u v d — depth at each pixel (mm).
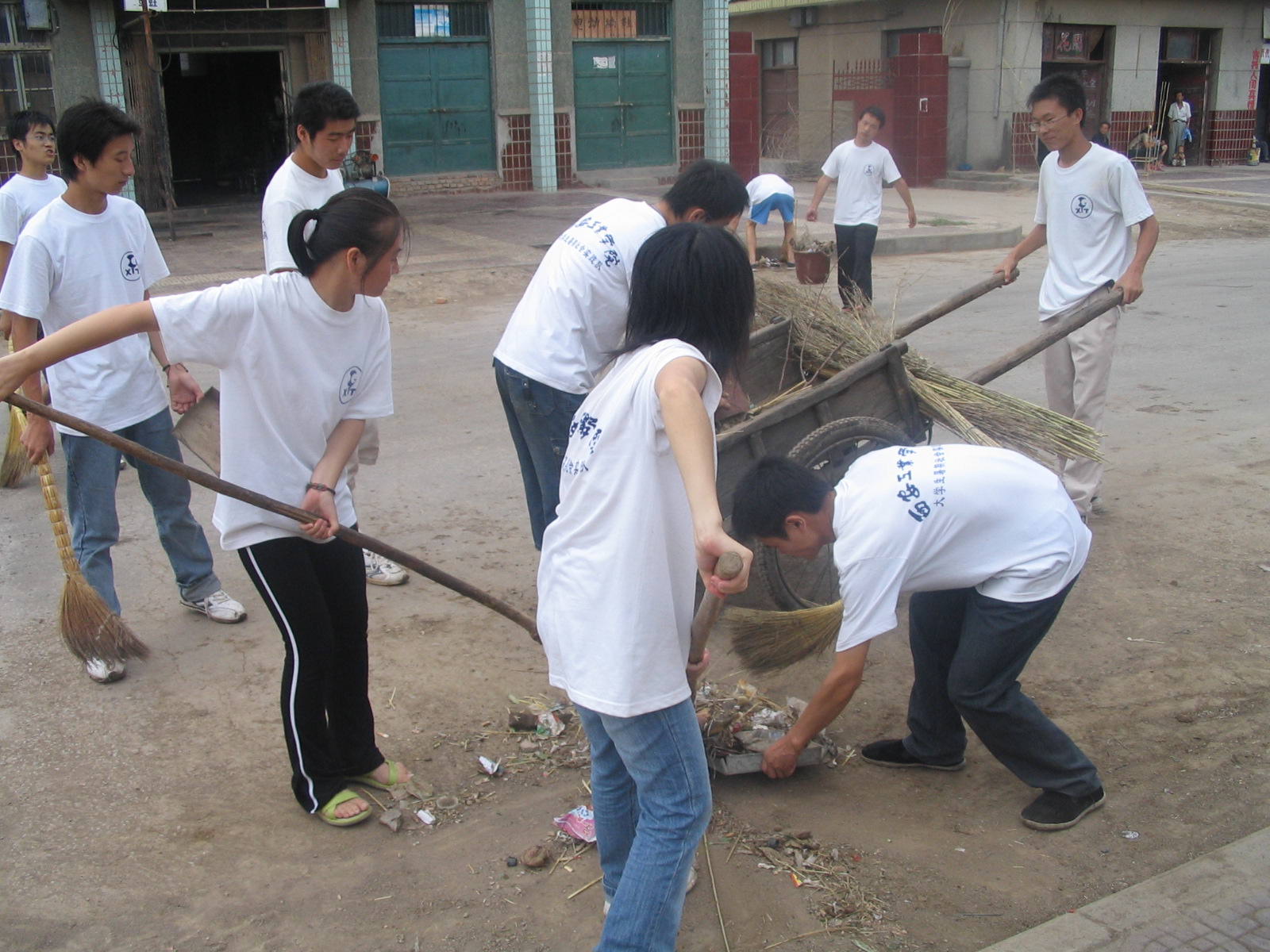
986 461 3242
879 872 3154
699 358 2367
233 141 20484
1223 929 2854
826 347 4828
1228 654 4336
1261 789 3525
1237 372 8266
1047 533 3209
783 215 13062
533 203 18016
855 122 24219
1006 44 22828
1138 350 8969
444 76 18641
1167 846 3264
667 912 2432
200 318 2932
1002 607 3209
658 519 2387
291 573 3150
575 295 3930
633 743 2465
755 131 20812
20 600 4773
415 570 3236
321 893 3061
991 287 5645
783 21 26500
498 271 12320
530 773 3619
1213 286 11773
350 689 3391
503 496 6000
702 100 20328
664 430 2365
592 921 2959
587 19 19328
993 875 3145
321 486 3133
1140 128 25219
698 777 2484
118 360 4188
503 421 7297
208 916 2967
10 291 4051
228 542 3135
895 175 10500
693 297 2422
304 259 3018
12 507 5801
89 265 4164
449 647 4410
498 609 3377
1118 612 4684
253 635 4512
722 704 3881
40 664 4258
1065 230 5480
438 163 18969
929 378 4812
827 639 3748
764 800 3477
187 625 4590
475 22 18625
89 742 3758
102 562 4336
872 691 4164
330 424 3209
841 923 2949
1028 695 4090
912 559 3137
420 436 7008
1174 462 6398
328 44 17328
